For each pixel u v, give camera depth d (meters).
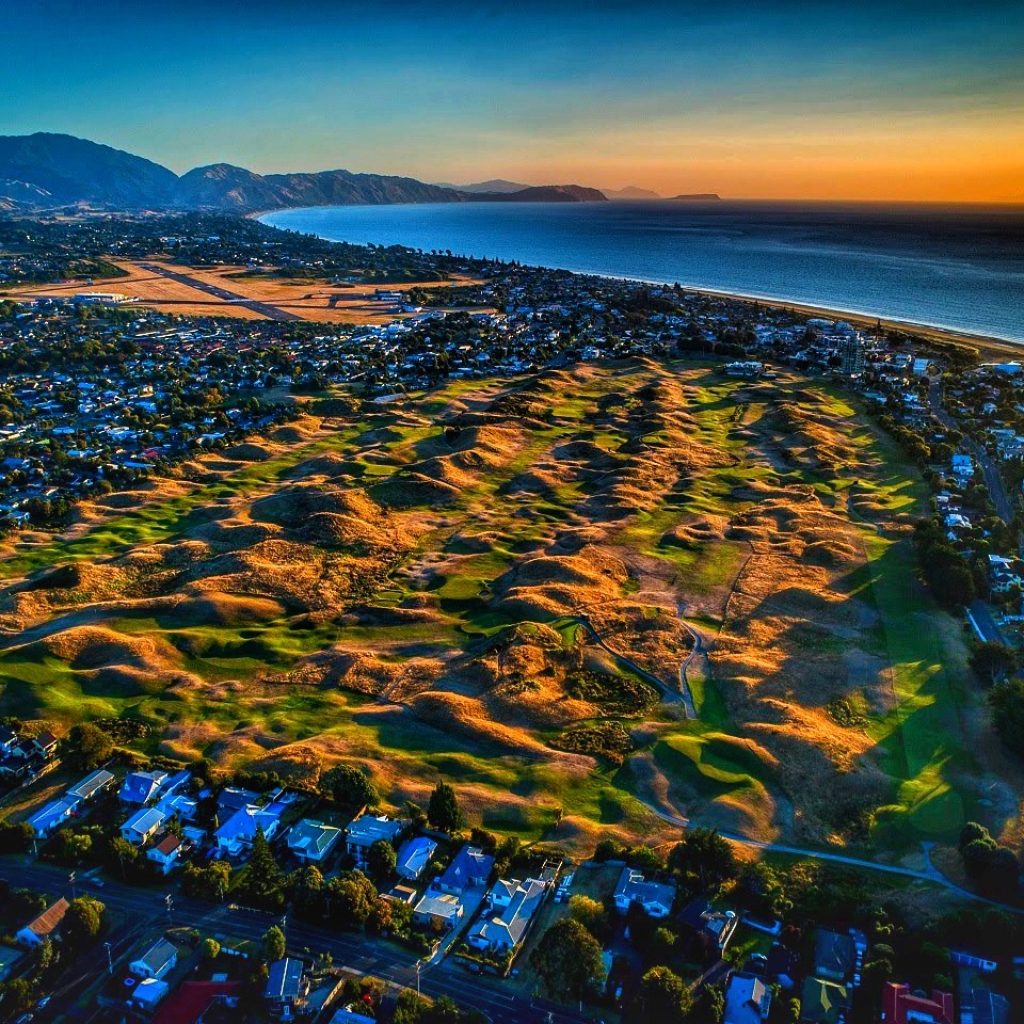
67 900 68.81
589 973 59.94
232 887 70.88
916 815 78.62
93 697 99.44
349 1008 59.19
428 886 71.31
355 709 98.44
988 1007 57.28
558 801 82.44
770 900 67.50
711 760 87.75
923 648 108.31
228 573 130.12
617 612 118.25
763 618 116.38
